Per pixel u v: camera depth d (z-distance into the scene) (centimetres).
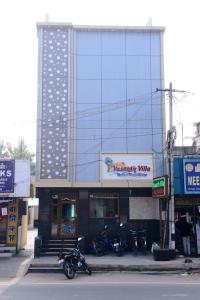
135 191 2283
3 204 2227
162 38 2352
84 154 2266
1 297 1177
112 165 2261
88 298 1145
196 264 1775
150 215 2259
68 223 2252
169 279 1533
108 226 2252
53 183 2223
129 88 2316
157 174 2255
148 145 2280
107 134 2281
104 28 2345
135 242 2097
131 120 2295
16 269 1758
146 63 2334
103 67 2327
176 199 2117
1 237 2209
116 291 1260
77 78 2314
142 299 1123
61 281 1508
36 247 2058
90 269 1702
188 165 2027
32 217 4334
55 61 2317
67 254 1605
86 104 2298
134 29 2347
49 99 2291
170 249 1908
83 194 2252
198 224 2070
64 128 2275
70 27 2338
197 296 1168
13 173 2178
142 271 1738
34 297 1172
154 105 2306
